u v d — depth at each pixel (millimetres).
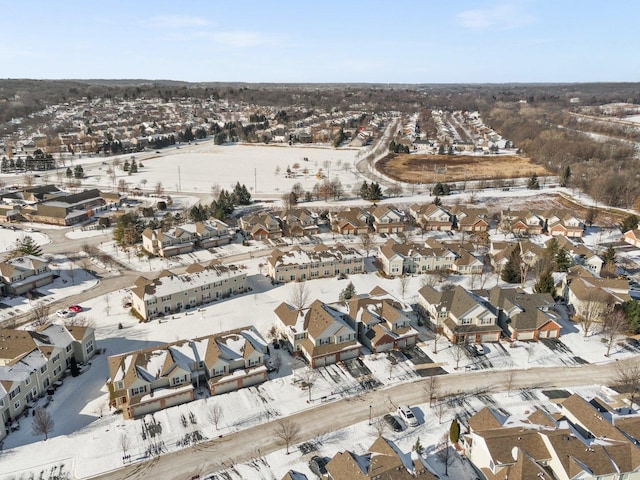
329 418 63750
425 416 64062
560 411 64062
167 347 71062
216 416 61312
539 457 51625
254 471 54906
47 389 68250
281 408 65625
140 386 64438
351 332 77625
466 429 60719
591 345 81250
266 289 102312
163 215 155750
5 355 67375
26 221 148500
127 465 55594
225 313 91438
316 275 108250
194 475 54281
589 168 197375
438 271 111125
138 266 113750
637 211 156500
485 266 115062
